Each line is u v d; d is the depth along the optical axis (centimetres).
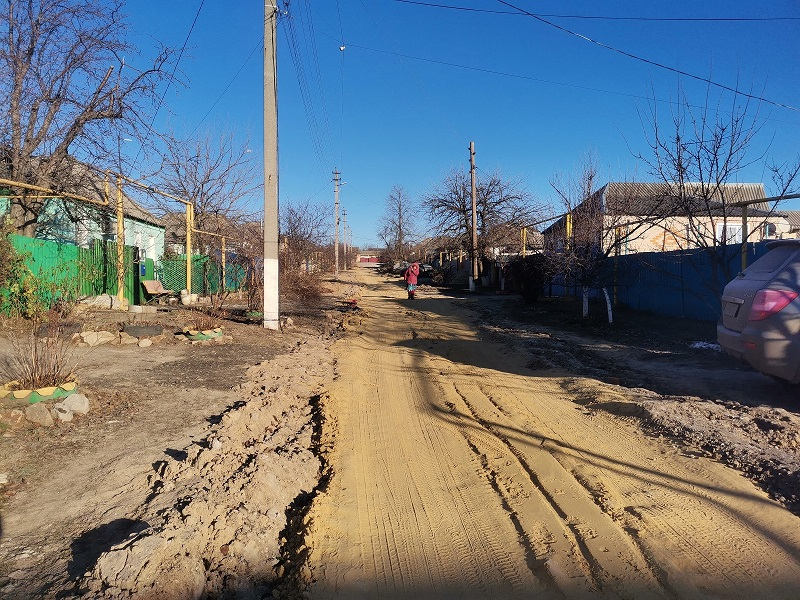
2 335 934
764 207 2752
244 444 548
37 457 484
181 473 448
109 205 1441
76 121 1307
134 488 429
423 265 5934
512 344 1218
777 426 552
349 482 479
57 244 1350
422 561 354
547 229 2544
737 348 648
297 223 3591
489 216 3778
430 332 1483
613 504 418
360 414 690
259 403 669
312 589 324
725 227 997
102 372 804
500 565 346
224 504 394
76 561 329
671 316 1494
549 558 347
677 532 373
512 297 2772
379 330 1537
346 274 6222
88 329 1078
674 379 807
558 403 719
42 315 963
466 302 2481
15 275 1037
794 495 415
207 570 333
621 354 1050
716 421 586
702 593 307
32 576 313
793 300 606
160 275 2312
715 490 435
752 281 664
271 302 1409
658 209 1461
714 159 981
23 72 1214
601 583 320
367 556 361
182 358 957
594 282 1619
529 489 453
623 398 688
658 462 498
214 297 1820
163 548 322
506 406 710
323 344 1268
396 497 449
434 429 624
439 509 427
